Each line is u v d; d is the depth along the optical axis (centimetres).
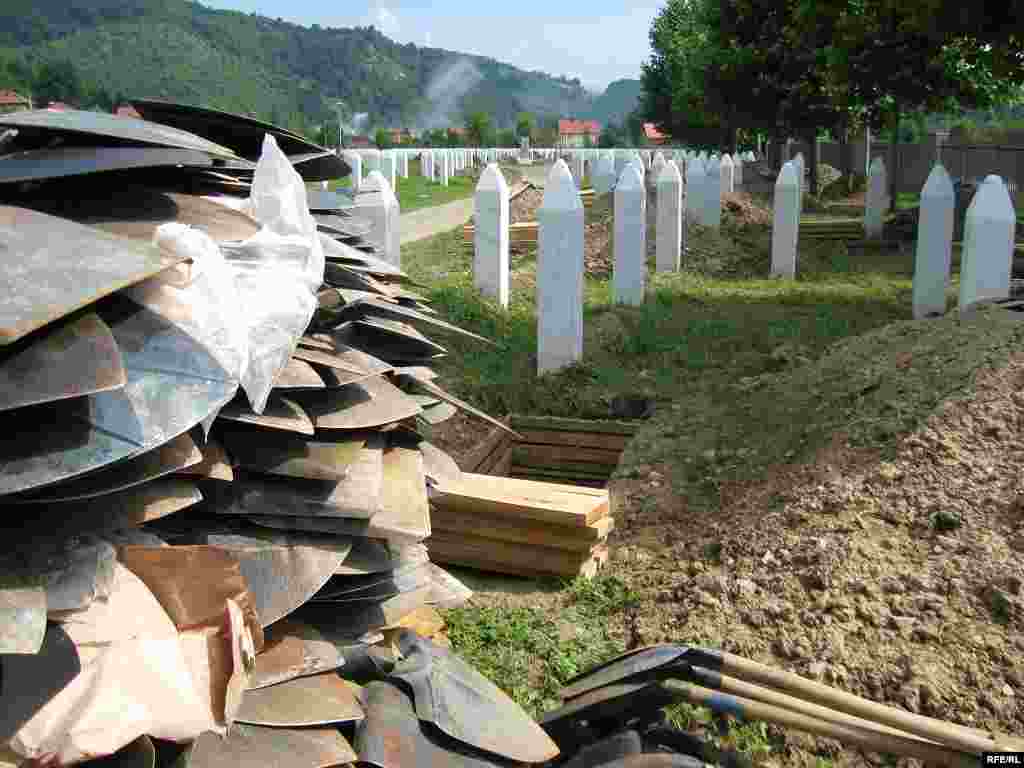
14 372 207
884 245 1770
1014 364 535
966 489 452
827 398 621
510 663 414
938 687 359
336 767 260
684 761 296
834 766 338
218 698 221
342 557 282
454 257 1379
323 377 300
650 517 568
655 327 974
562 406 753
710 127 3847
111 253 235
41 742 197
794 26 2155
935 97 1922
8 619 194
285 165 317
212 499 272
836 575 420
